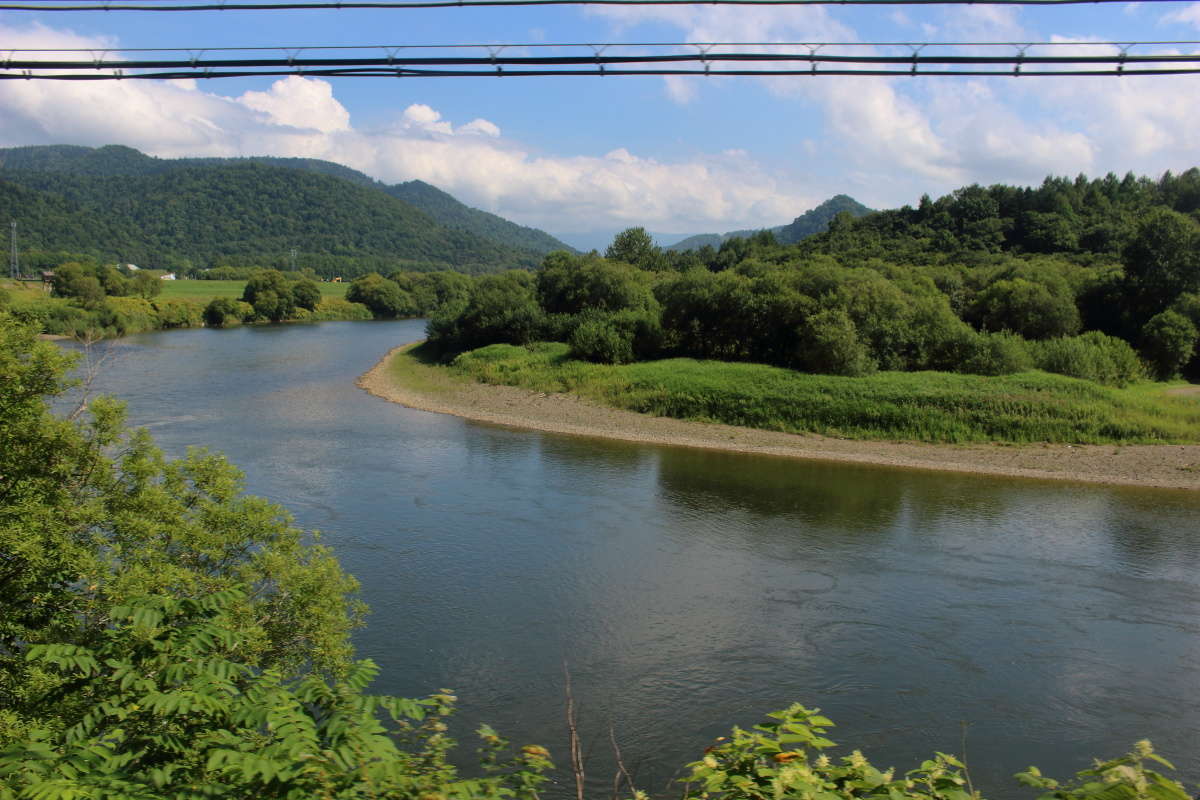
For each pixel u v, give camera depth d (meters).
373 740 4.22
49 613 9.17
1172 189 108.31
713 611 17.42
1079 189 110.25
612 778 11.52
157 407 41.62
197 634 5.04
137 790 4.00
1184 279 55.97
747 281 51.72
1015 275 60.06
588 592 18.39
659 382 44.03
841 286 46.69
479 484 28.22
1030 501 27.42
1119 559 21.20
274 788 4.09
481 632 16.20
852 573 19.91
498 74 7.22
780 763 4.19
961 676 14.67
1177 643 16.12
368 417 41.34
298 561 12.60
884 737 12.70
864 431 37.16
